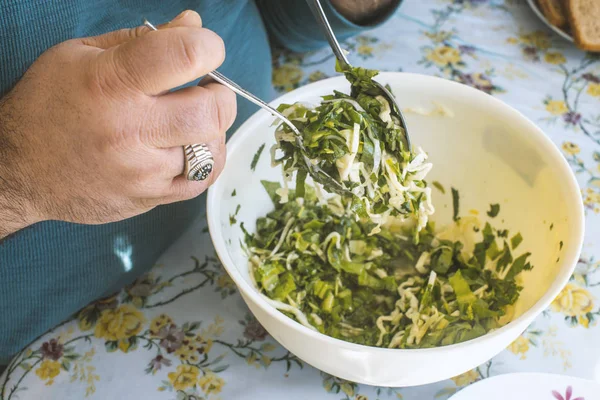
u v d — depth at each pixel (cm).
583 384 92
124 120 65
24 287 98
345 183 86
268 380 99
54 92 67
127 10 101
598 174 127
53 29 88
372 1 125
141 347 104
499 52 152
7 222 82
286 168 91
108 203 77
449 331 95
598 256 114
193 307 109
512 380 92
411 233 114
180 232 117
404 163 89
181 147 73
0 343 104
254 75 128
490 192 109
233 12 117
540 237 97
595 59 150
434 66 149
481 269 108
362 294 106
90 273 103
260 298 81
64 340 106
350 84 100
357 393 97
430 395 97
